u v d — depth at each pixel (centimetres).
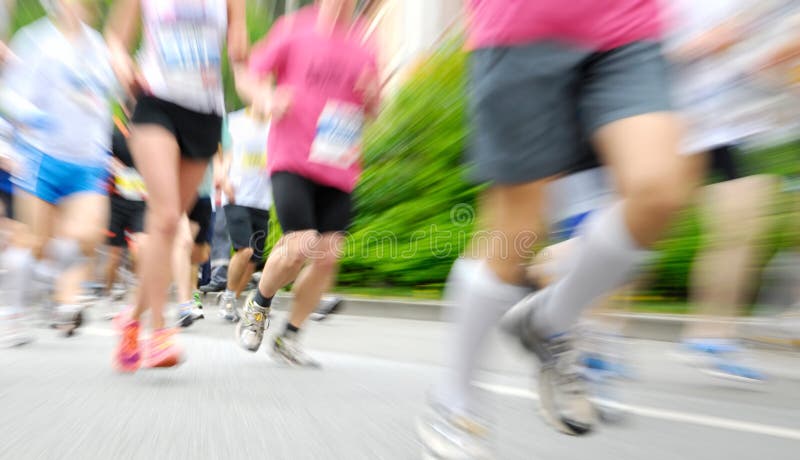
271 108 388
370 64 405
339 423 270
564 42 192
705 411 325
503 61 196
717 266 404
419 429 221
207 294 1062
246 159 736
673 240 668
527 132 194
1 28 534
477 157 209
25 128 514
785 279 574
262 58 406
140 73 344
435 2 1432
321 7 402
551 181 205
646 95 187
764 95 381
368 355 492
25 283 506
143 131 342
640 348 560
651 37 195
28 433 245
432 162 913
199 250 748
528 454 234
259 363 431
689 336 419
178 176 359
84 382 345
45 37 511
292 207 394
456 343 212
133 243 737
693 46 376
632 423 291
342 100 395
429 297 886
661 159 179
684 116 377
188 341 550
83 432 246
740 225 398
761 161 552
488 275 207
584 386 240
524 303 233
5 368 391
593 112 194
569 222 306
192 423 262
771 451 253
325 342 579
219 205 833
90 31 516
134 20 348
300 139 392
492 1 200
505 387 361
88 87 515
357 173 414
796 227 557
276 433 251
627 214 186
